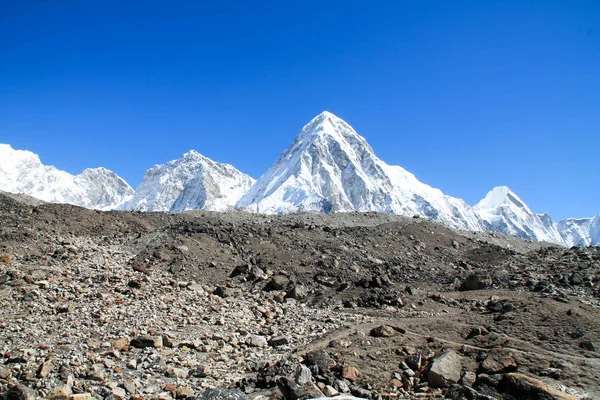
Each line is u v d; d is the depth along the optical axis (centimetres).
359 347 1873
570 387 1497
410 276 3641
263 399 1452
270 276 3291
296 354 1831
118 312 2286
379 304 2756
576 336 1877
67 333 1962
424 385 1605
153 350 1869
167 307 2488
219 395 1290
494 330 2022
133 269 3058
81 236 3853
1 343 1797
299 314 2586
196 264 3366
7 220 3694
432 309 2653
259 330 2277
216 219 5262
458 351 1812
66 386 1440
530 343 1848
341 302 2836
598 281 2856
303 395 1445
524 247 6384
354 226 5622
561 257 3694
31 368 1595
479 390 1508
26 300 2272
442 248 4703
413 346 1873
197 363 1789
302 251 3894
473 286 3203
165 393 1475
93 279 2723
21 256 2980
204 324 2312
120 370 1656
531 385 1441
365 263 3869
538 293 2750
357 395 1538
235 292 2975
